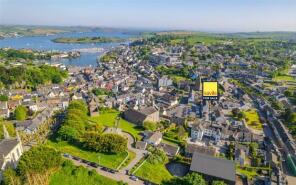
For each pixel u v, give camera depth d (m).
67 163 142.25
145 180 140.00
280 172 157.00
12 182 114.62
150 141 178.62
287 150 184.38
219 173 142.25
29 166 121.38
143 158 160.00
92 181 135.00
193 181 131.88
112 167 149.25
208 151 169.12
